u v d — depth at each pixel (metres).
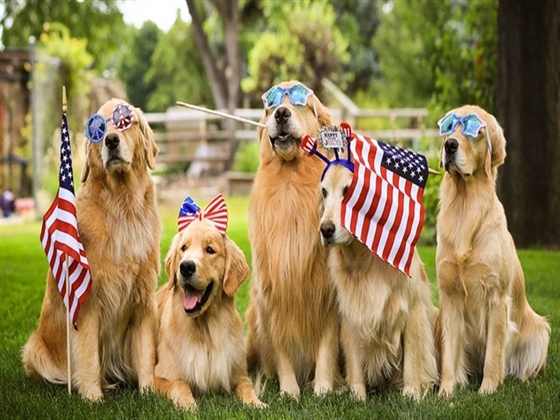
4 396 2.47
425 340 2.56
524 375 2.70
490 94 5.86
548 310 3.47
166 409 2.31
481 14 5.91
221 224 2.57
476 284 2.51
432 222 5.32
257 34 16.62
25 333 3.24
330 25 13.82
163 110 20.34
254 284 2.73
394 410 2.30
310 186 2.63
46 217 2.58
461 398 2.38
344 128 2.50
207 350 2.53
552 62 5.02
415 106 13.43
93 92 9.82
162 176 11.60
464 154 2.47
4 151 9.36
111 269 2.51
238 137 11.62
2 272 4.44
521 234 5.12
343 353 2.66
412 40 13.02
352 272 2.52
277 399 2.48
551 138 5.05
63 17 12.70
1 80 9.23
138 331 2.60
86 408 2.34
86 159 2.55
